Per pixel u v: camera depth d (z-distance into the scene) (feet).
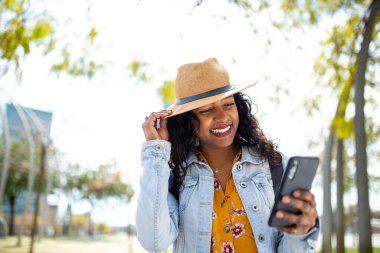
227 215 5.99
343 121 18.80
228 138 6.12
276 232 5.88
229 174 6.31
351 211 70.59
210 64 6.29
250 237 5.85
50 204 123.75
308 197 4.35
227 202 6.07
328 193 25.22
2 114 48.26
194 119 6.35
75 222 128.36
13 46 12.71
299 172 4.34
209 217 5.96
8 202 108.99
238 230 5.88
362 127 13.48
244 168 6.19
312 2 16.60
